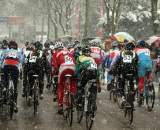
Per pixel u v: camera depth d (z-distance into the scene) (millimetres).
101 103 15305
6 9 91188
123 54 12375
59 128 11047
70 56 11945
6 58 12164
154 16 26109
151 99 13594
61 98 12352
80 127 11211
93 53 19000
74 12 65188
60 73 11867
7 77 12227
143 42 13859
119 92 13625
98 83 11039
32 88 13891
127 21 43344
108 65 17719
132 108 11477
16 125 11328
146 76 13828
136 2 44312
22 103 15141
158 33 26094
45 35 90062
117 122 11883
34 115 12852
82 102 11188
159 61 16844
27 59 13617
